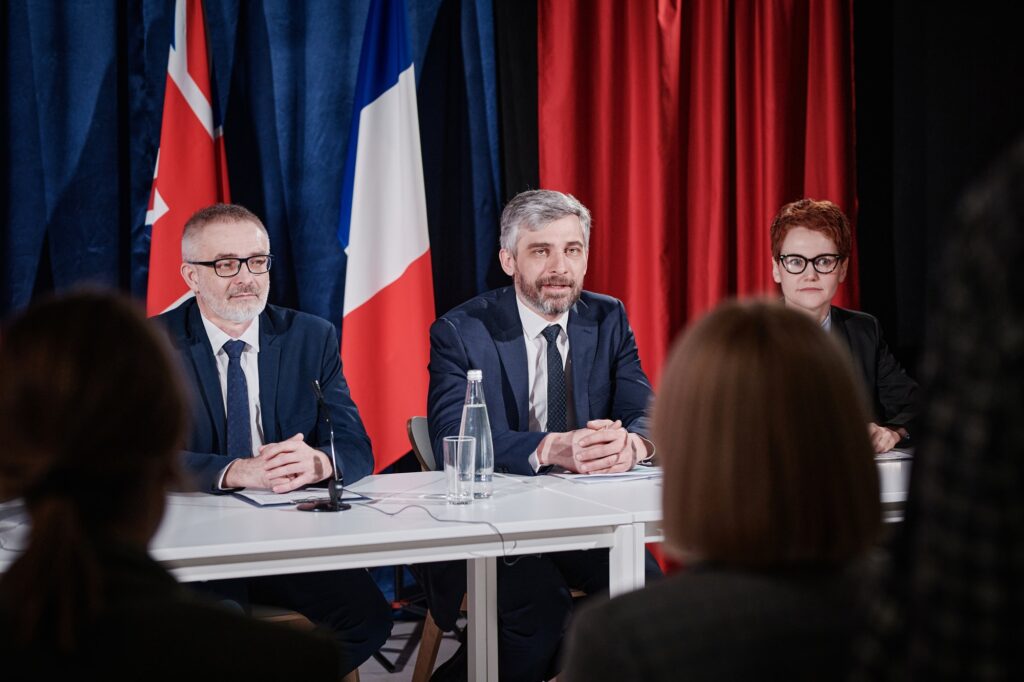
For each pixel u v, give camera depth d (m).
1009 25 3.81
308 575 2.23
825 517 0.73
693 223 3.64
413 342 3.21
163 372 0.70
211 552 1.63
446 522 1.80
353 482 2.24
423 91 3.46
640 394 2.58
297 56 3.35
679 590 0.72
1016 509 0.50
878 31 3.78
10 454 0.66
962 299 0.53
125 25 3.18
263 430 2.37
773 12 3.63
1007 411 0.50
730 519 0.73
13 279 3.11
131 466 0.68
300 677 0.68
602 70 3.50
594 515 1.86
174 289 2.98
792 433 0.73
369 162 3.20
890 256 3.83
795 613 0.71
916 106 3.81
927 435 0.55
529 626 2.21
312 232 3.38
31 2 3.09
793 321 0.78
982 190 0.54
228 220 2.37
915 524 0.58
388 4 3.22
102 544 0.67
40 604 0.63
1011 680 0.51
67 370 0.66
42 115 3.11
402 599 3.38
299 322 2.48
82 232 3.16
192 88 3.06
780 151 3.65
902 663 0.56
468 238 3.52
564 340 2.58
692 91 3.63
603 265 3.54
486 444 2.08
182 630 0.65
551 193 2.54
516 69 3.51
